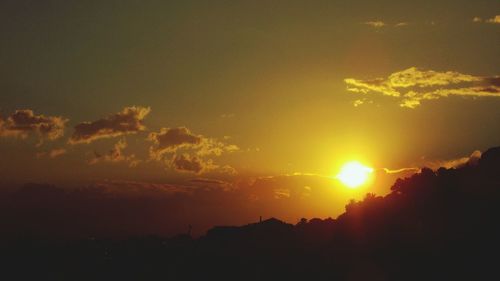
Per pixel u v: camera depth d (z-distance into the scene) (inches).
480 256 5664.4
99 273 7726.4
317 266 6535.4
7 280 7613.2
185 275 7209.6
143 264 7834.6
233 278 6747.1
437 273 5615.2
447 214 6840.6
